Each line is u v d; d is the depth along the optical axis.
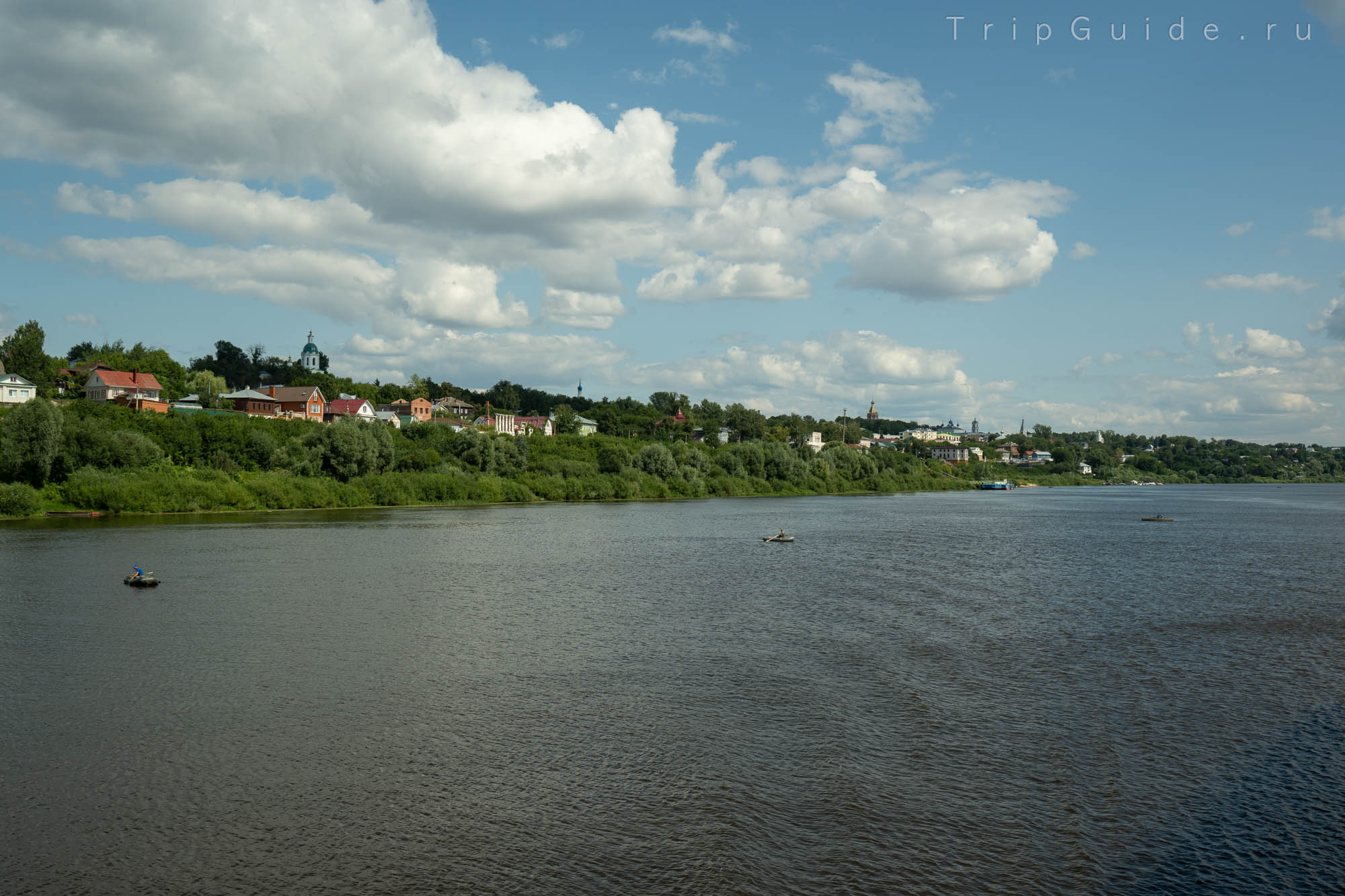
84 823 21.92
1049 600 53.84
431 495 139.38
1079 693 33.19
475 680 34.56
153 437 127.00
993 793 23.91
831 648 40.19
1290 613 49.72
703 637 42.34
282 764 25.75
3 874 19.42
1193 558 77.50
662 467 175.50
